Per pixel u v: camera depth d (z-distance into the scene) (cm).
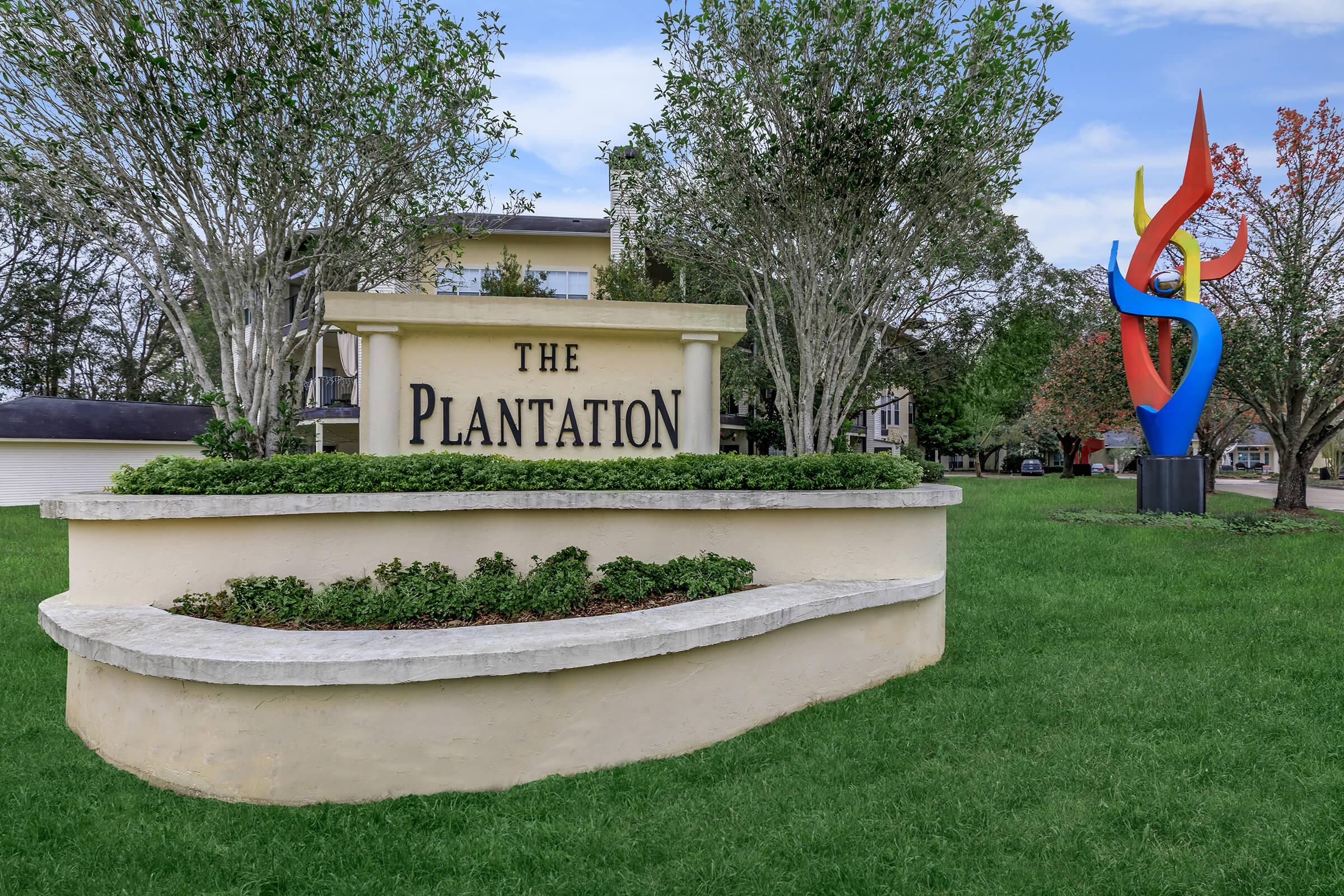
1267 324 1550
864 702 520
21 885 329
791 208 799
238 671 385
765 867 333
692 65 800
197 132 677
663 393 745
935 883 323
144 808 390
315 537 524
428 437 711
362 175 803
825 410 834
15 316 2778
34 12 657
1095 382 1912
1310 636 655
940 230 823
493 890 321
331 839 359
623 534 572
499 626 453
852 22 742
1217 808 374
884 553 593
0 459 1994
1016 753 440
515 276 1897
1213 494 2400
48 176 715
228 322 780
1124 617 750
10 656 640
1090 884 319
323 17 724
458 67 808
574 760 425
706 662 468
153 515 494
